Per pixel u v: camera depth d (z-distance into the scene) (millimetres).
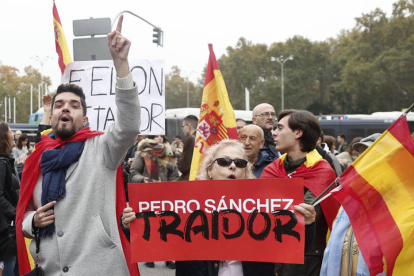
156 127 5156
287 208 2785
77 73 4883
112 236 3014
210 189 2852
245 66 73438
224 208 2836
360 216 2949
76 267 2924
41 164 3061
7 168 5152
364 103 61875
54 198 2984
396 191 2959
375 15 54906
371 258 2859
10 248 5383
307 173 3717
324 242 3713
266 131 6129
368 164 3000
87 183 3029
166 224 2865
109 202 3057
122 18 3064
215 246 2822
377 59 52906
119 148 3041
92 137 3162
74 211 3004
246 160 3027
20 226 3148
